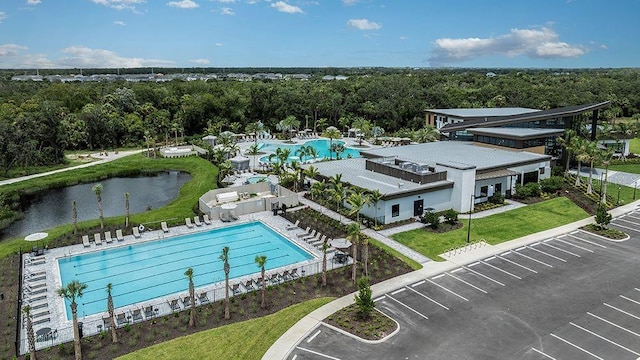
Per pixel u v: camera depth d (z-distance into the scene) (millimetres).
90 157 95312
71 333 29547
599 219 46875
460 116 100938
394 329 29281
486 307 32062
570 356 26344
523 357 26250
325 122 136375
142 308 31594
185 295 34250
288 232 48562
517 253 41719
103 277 38844
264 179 67000
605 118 132625
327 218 51656
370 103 133125
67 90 133375
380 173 59500
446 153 67938
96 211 60219
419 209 51750
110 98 126250
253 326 29844
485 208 54500
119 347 27688
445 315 31031
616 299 33062
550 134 69875
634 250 42219
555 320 30266
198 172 80062
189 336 28719
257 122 124000
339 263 40031
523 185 60906
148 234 48281
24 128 85500
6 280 36969
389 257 40719
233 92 140000
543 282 35875
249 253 44031
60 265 40969
